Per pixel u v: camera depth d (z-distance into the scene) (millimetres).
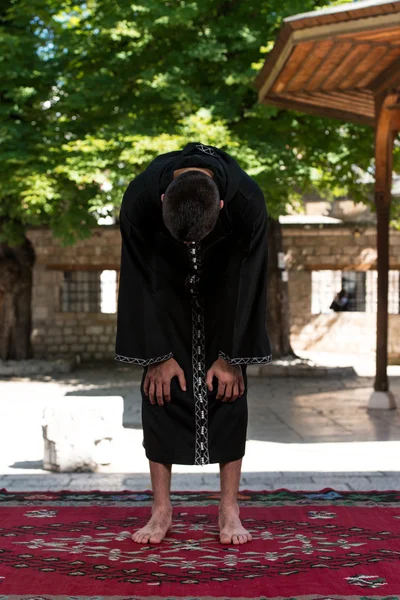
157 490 3799
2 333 17484
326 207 21859
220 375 3711
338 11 7543
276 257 16562
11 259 17312
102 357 20672
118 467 6246
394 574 3131
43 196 13484
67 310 21156
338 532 3875
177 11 13211
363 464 6309
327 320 20297
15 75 14172
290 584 3008
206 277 3699
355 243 20141
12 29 15148
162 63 14211
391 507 4488
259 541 3699
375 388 10570
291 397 11961
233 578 3098
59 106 14164
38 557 3434
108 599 2855
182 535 3834
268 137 13656
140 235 3627
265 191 13164
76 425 6098
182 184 3260
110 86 13781
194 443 3717
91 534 3865
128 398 12078
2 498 4879
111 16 13516
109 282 21250
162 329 3652
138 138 12430
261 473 5824
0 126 13844
